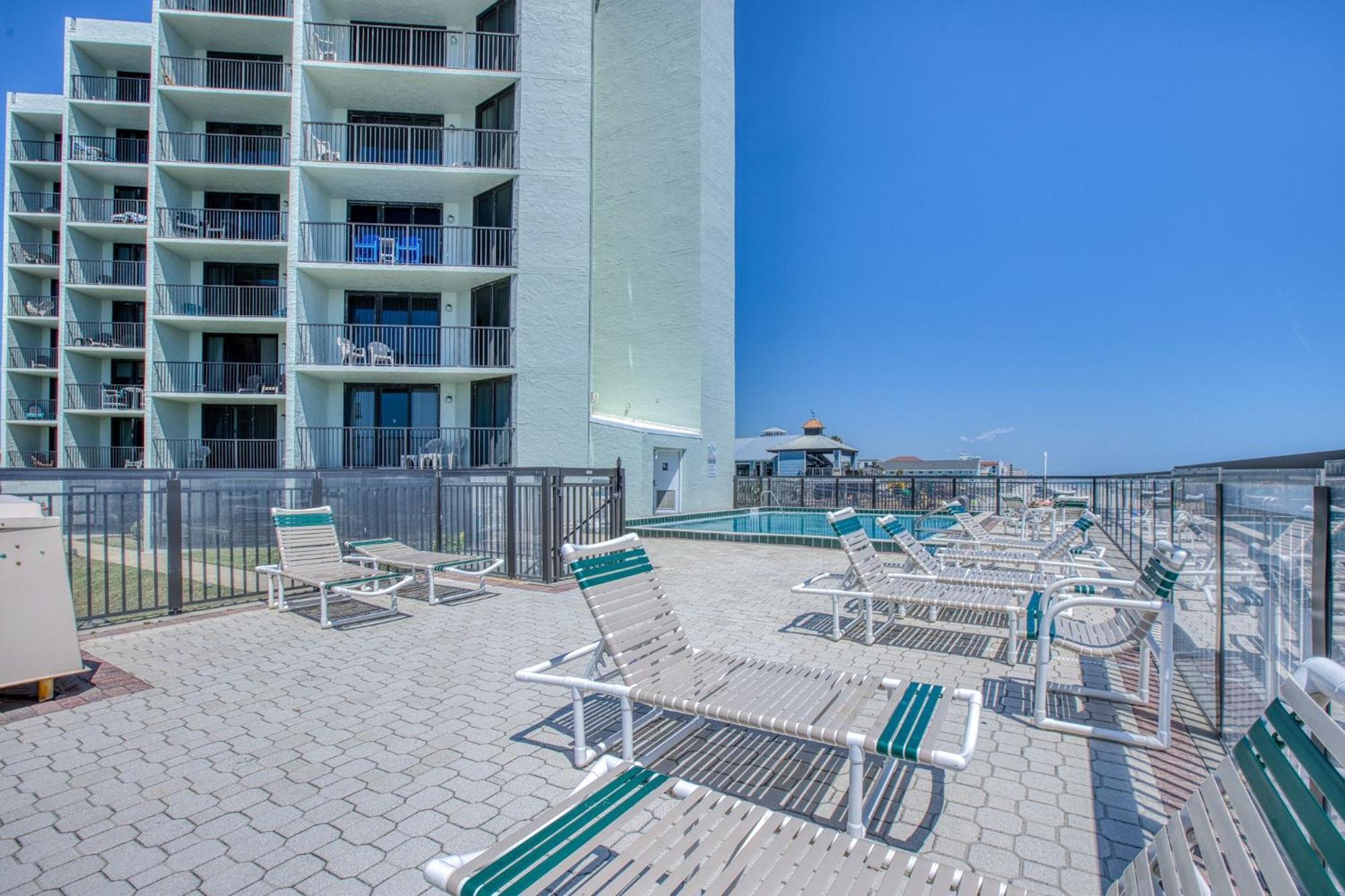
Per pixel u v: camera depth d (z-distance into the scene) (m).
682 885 1.72
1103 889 2.42
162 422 21.69
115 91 26.70
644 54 23.56
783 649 5.54
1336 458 3.44
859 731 2.66
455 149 21.05
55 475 7.90
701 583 8.99
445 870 1.73
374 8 20.77
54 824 2.90
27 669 4.24
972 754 2.43
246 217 22.98
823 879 1.73
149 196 21.33
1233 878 1.34
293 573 6.72
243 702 4.34
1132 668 5.02
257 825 2.88
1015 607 4.98
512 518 8.87
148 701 4.37
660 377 23.05
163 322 21.86
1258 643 3.29
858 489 19.77
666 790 2.18
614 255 24.08
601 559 3.59
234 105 22.08
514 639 5.86
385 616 6.75
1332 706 1.83
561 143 19.62
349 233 21.16
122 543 6.54
